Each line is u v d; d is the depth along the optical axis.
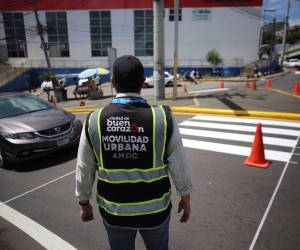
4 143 5.60
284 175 4.80
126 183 1.75
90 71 21.33
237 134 7.49
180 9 40.12
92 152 1.85
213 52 39.06
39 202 4.23
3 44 43.41
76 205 4.11
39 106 6.92
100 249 3.11
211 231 3.32
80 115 12.42
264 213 3.65
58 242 3.24
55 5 41.28
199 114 10.38
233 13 39.66
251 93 14.70
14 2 41.94
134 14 40.53
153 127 1.71
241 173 4.95
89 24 41.56
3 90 34.88
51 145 5.76
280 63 45.41
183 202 1.93
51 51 42.81
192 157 5.86
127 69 1.77
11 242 3.27
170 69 40.25
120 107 1.76
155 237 1.86
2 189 4.74
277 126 8.18
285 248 2.99
